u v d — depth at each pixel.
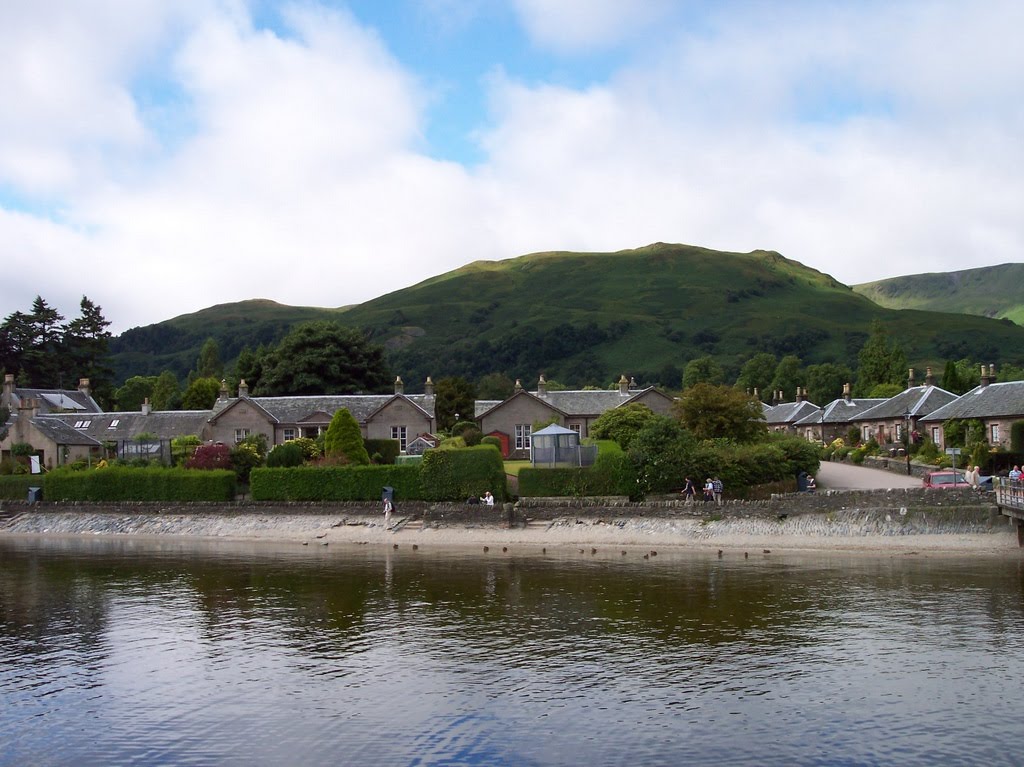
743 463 69.06
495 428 101.75
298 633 39.19
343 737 27.03
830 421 120.81
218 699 30.50
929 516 59.03
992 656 34.06
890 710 28.61
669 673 32.62
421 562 57.78
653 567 54.16
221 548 66.38
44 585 50.97
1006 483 57.59
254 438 90.56
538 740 26.61
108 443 100.69
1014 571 50.28
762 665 33.44
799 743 26.17
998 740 26.17
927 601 43.16
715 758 25.22
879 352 155.75
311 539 69.75
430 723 28.05
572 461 71.19
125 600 46.50
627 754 25.55
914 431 96.94
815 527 60.78
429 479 71.06
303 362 123.44
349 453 80.88
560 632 38.59
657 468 68.19
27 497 82.06
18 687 31.97
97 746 26.62
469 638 37.84
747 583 48.34
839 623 39.28
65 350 153.38
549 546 63.66
